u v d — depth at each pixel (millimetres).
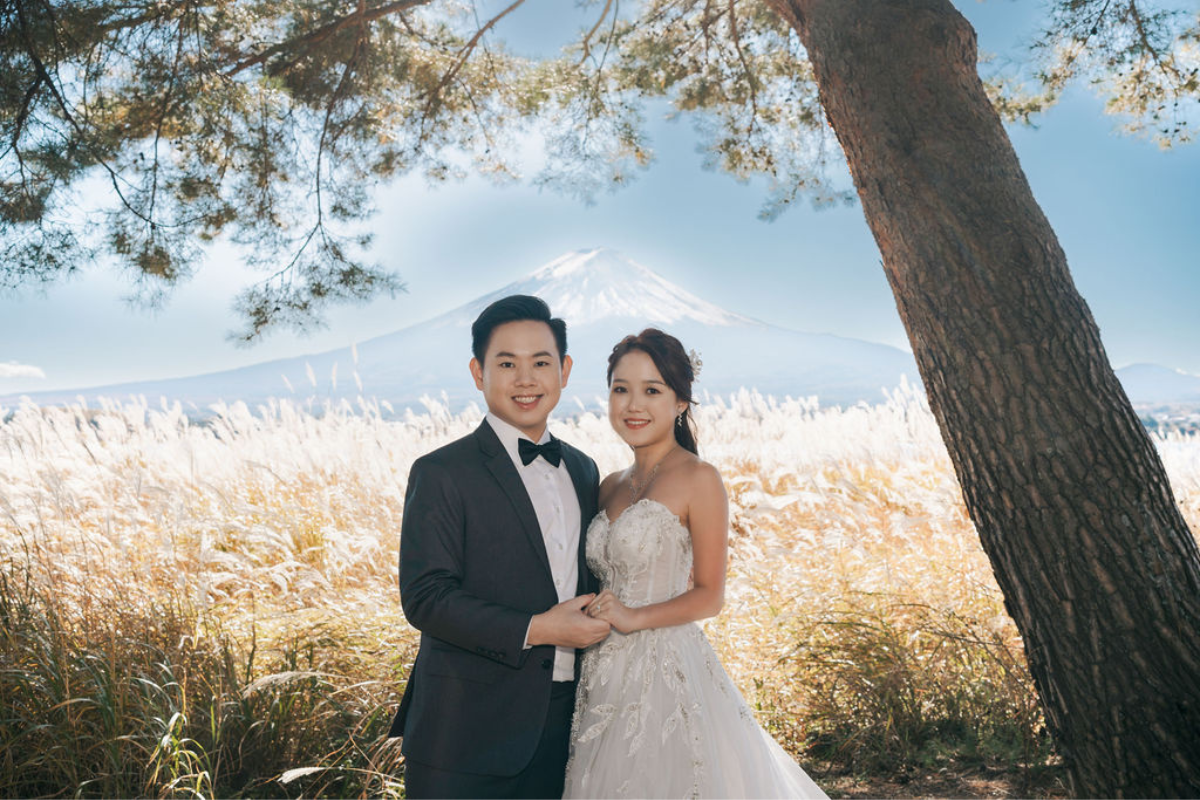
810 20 3207
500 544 2307
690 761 2455
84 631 3828
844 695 4078
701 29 6660
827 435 8648
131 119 5395
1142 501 2531
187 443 7438
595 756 2479
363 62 5984
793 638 4488
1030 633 2658
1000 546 2697
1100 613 2486
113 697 3203
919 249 2793
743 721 2648
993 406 2637
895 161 2863
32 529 4723
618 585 2631
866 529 6039
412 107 6691
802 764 3711
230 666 3588
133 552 4848
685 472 2705
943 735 3812
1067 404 2578
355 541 5617
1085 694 2512
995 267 2680
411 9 6543
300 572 5152
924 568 5320
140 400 7969
